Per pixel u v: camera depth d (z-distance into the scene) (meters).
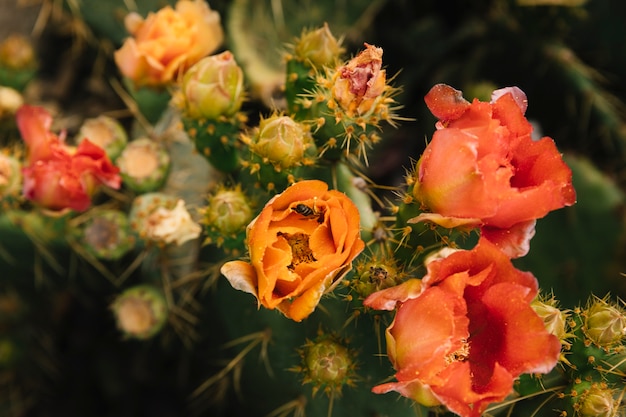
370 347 0.60
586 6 0.83
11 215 0.69
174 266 0.69
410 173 0.59
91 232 0.67
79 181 0.63
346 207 0.54
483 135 0.53
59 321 0.80
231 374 0.71
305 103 0.60
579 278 0.74
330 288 0.54
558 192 0.53
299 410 0.65
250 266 0.55
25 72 0.76
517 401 0.61
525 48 0.82
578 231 0.74
